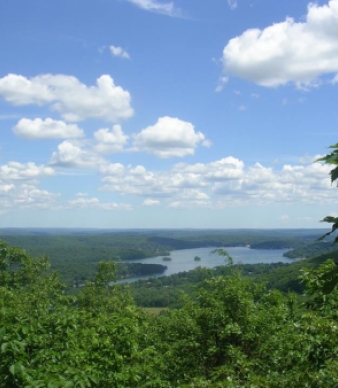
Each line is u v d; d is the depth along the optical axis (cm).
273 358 1014
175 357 1262
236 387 756
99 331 939
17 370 597
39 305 1541
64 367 688
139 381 913
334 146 389
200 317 1240
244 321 1179
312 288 819
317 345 754
